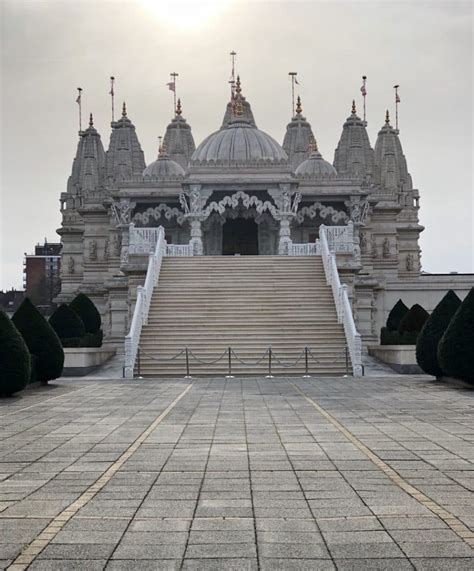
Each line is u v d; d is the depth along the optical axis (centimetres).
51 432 1545
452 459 1212
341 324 3344
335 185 5088
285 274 3797
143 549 771
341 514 891
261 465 1182
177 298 3569
